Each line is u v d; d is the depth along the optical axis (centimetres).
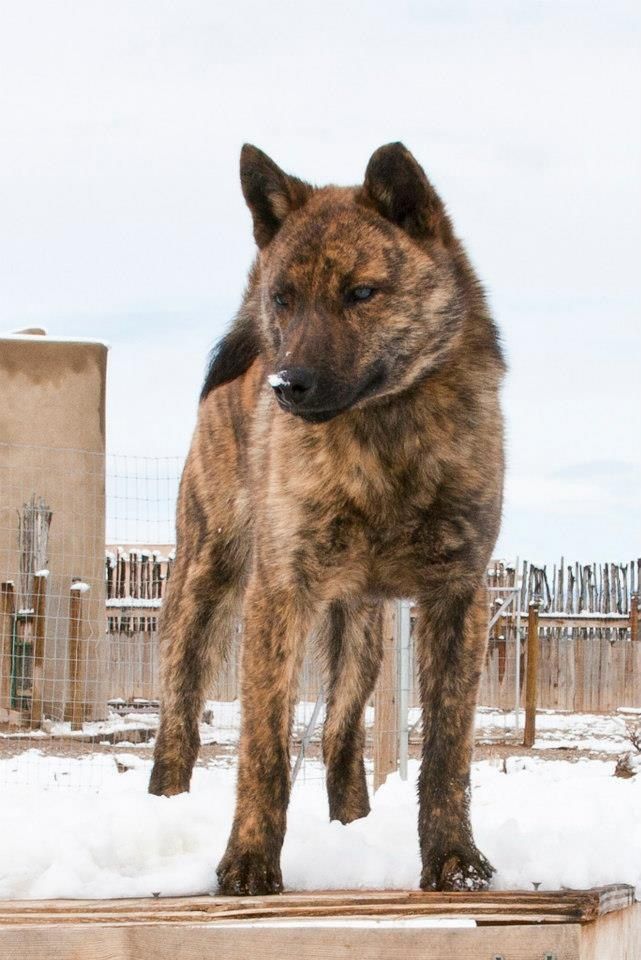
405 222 460
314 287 443
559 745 1396
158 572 1733
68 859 462
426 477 456
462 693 462
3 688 1453
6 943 402
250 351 593
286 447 456
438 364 455
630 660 1783
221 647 632
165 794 612
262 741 445
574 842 477
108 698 1533
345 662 593
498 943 398
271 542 457
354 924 409
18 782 1006
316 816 568
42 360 1551
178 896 437
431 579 468
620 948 445
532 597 1928
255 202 488
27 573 1507
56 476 1538
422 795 459
